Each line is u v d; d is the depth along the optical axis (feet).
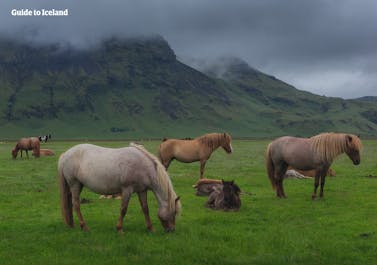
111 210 46.96
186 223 39.75
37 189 65.05
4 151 183.11
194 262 28.32
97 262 28.09
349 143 50.11
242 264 28.04
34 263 27.86
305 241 32.78
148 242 32.55
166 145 68.59
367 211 44.86
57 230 37.01
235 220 41.22
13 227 38.27
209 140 67.97
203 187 58.03
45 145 278.87
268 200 52.90
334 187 64.34
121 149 35.58
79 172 35.50
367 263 28.14
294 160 52.16
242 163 116.06
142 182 34.71
